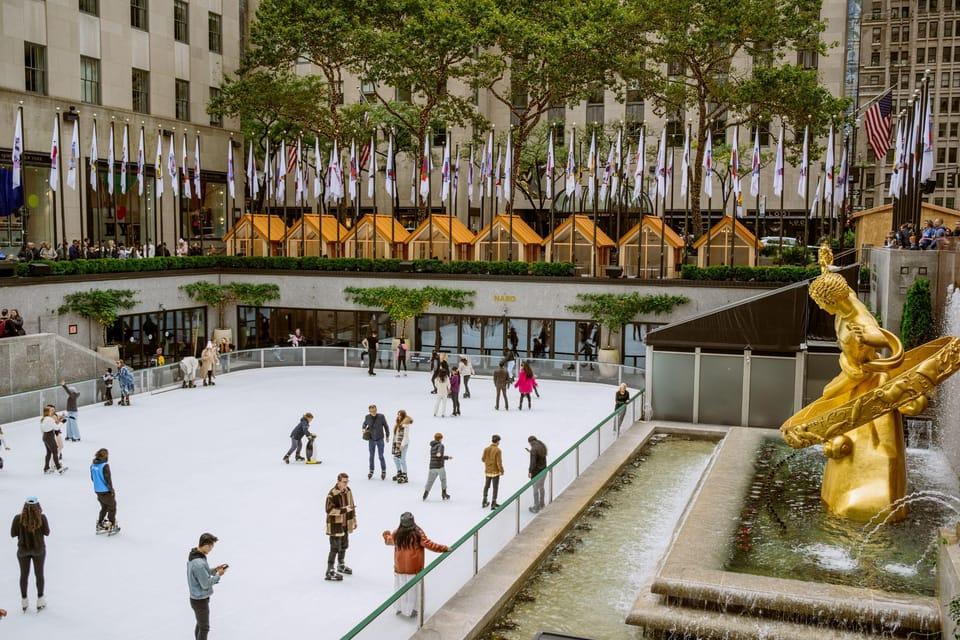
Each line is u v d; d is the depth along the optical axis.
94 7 45.09
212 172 54.00
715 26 39.47
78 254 38.12
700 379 27.95
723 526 16.23
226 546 16.44
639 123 62.84
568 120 66.50
